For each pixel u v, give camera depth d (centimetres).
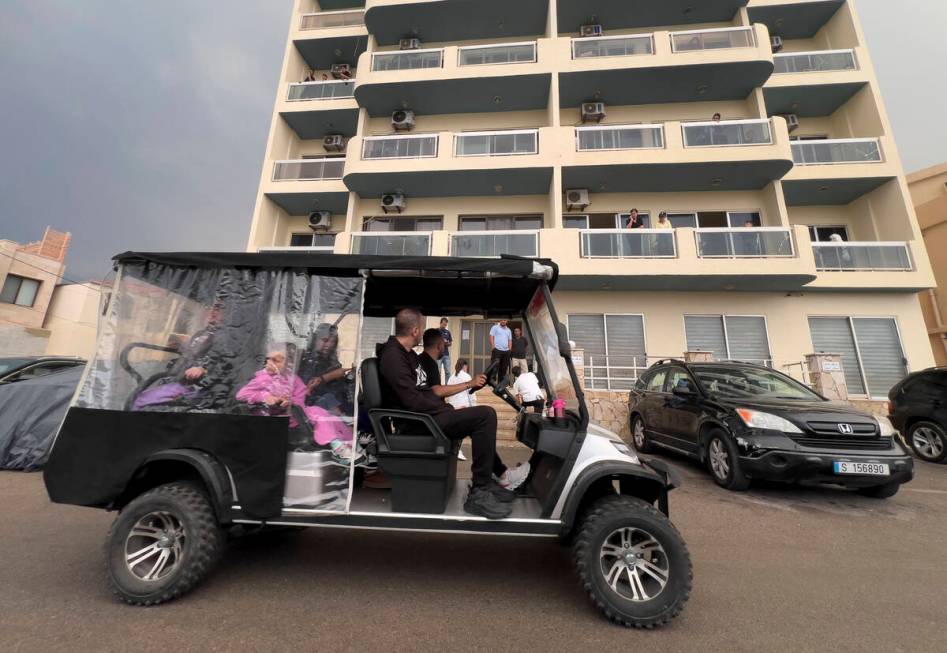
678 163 1205
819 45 1452
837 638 239
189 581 258
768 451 501
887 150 1217
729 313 1216
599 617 256
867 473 474
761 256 1099
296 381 288
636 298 1253
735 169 1217
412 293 395
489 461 285
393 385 292
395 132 1524
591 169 1252
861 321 1170
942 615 266
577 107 1465
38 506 449
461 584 297
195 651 213
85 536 368
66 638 221
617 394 1026
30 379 683
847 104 1362
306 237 1572
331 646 220
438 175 1320
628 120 1433
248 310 299
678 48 1312
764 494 532
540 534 268
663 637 238
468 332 1338
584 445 286
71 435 278
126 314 298
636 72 1298
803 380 1123
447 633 236
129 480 271
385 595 279
